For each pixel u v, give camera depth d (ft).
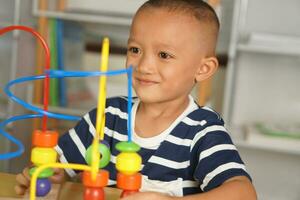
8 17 7.63
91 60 7.41
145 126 3.15
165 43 2.83
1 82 7.79
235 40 6.52
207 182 2.67
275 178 7.76
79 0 7.08
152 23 2.85
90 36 7.47
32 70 7.64
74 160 3.34
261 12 7.38
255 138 6.71
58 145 3.38
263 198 7.80
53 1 7.27
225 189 2.37
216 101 7.43
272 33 7.39
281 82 7.52
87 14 7.02
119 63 7.30
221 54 7.34
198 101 6.81
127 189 2.15
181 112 3.12
